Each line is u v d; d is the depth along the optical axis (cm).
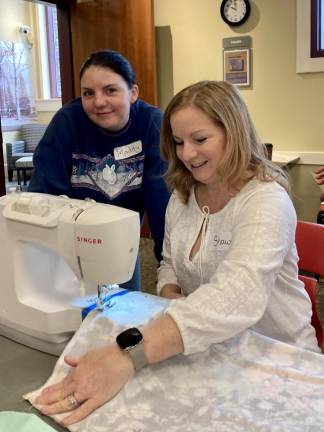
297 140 392
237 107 109
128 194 182
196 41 417
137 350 95
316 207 391
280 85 390
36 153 178
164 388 94
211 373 98
